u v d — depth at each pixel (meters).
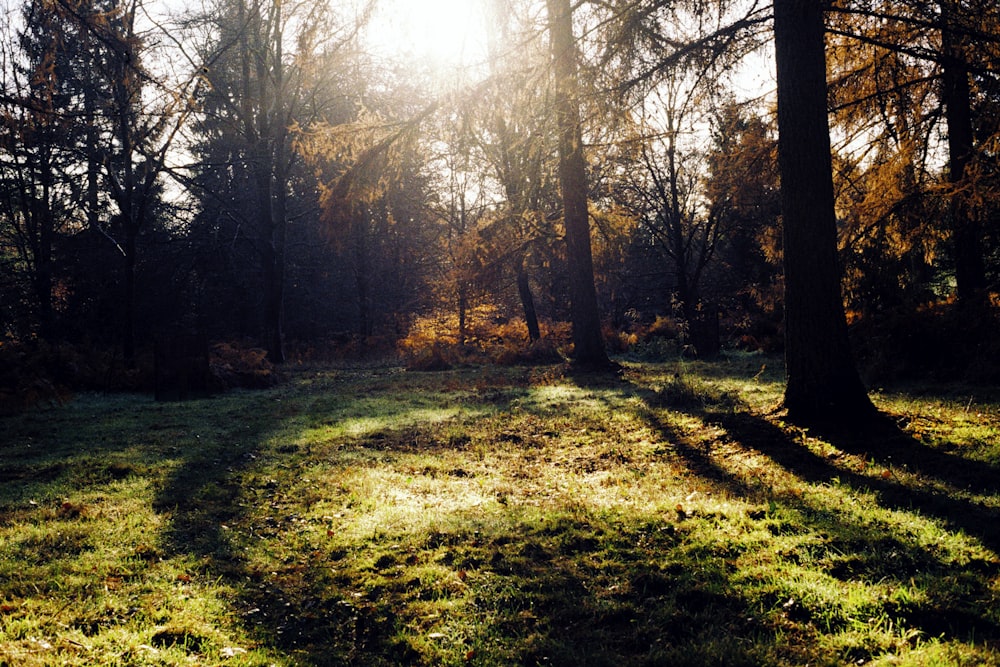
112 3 18.62
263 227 26.67
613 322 36.38
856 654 3.54
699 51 8.84
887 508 5.69
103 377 18.08
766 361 20.48
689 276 35.31
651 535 5.44
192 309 35.34
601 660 3.67
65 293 31.91
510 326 32.75
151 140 20.92
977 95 11.61
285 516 6.59
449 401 14.82
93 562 5.27
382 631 4.20
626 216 23.16
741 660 3.51
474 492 7.35
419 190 36.12
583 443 9.62
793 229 8.74
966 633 3.65
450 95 11.27
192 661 3.74
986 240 13.84
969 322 12.22
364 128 12.62
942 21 9.24
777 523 5.43
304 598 4.69
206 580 4.98
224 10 25.38
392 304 41.91
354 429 11.35
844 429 8.23
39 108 11.78
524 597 4.52
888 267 12.76
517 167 11.99
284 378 21.17
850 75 11.49
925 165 12.45
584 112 9.38
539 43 10.23
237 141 29.38
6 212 29.94
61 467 8.74
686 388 12.34
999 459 6.61
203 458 9.22
